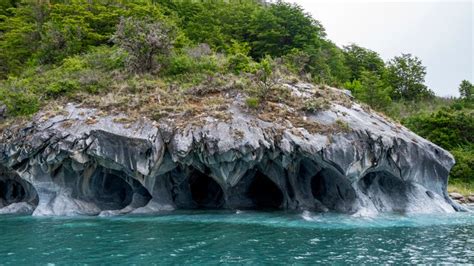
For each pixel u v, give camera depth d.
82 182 28.03
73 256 15.30
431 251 16.14
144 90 30.98
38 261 14.60
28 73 38.31
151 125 26.81
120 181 30.39
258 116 27.62
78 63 37.34
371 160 26.36
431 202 27.72
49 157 26.61
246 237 18.67
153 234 19.39
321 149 25.34
